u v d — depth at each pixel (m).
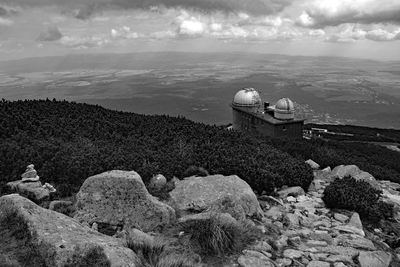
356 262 7.16
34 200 8.85
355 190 11.36
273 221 9.05
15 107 19.75
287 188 12.43
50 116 19.12
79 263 4.77
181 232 7.31
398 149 55.91
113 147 14.25
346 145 38.53
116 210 7.58
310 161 18.69
